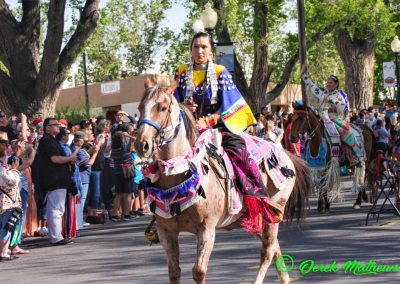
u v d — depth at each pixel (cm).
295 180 773
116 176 1482
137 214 1575
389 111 2556
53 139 1200
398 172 1304
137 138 554
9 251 1088
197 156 600
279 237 1098
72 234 1225
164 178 591
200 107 658
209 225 605
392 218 1277
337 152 1330
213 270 858
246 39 3247
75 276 886
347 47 3197
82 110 2178
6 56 2002
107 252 1067
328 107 1338
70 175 1205
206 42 656
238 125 661
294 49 2658
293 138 1347
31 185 1298
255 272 837
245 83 2491
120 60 4831
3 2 1992
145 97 569
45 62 1967
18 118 1695
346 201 1602
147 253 1032
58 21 1944
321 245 1009
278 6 2414
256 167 664
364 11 2606
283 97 4144
